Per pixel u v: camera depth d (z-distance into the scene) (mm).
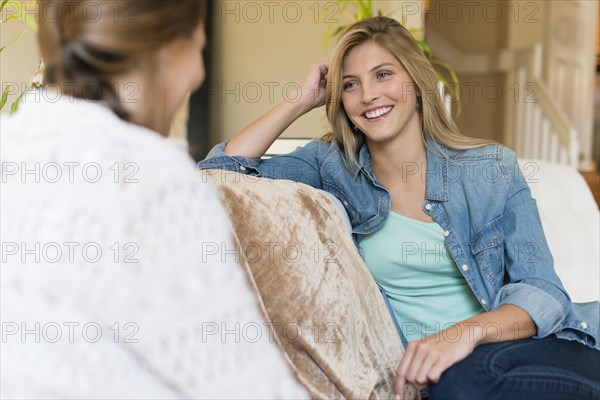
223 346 636
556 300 1156
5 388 707
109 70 675
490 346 1082
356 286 1175
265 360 669
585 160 5195
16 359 663
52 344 637
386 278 1424
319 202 1246
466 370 1010
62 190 626
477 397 988
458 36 5848
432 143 1396
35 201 637
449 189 1356
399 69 1345
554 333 1168
